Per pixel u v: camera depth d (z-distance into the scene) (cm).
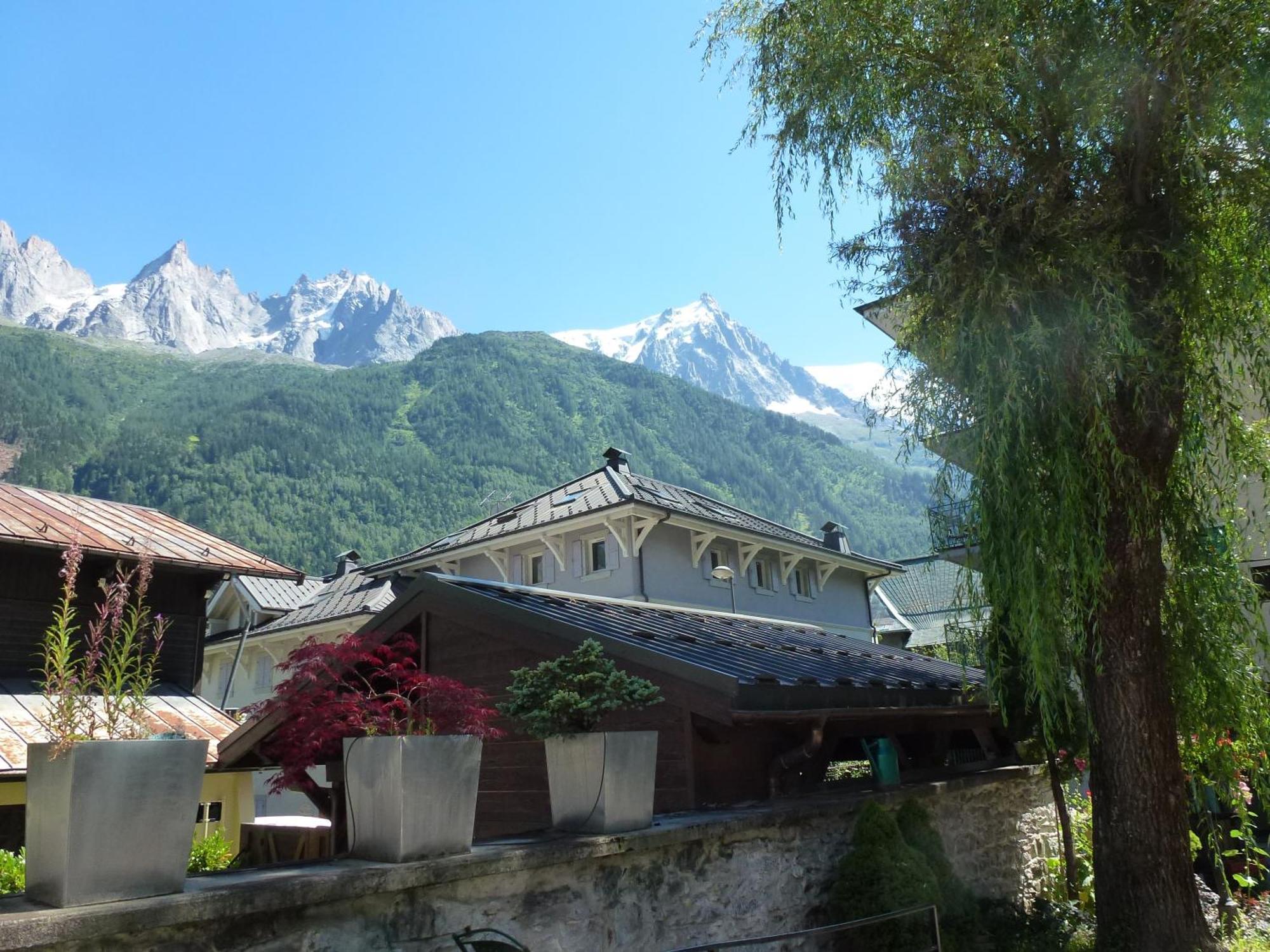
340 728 526
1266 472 748
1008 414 634
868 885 595
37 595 1163
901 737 970
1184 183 682
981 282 662
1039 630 639
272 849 1024
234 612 2988
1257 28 646
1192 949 625
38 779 302
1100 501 655
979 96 697
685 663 600
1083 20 682
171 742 315
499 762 748
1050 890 930
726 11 848
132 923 285
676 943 502
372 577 2733
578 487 2519
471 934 390
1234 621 735
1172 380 666
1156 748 660
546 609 743
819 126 798
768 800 664
